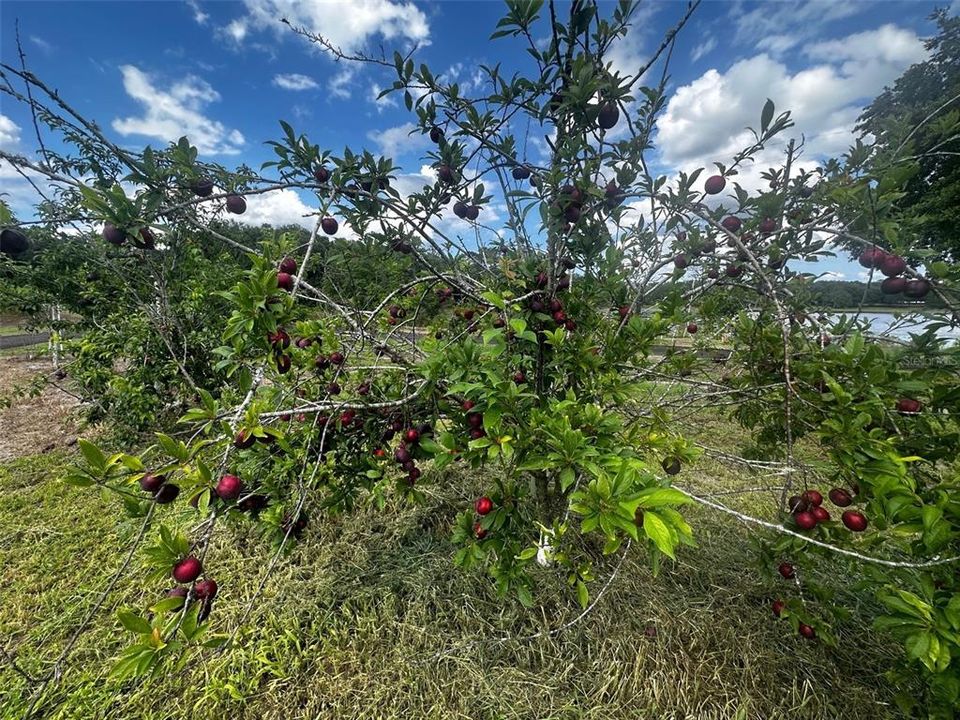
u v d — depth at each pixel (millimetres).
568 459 1285
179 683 2066
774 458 2316
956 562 1215
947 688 1169
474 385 1480
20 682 2055
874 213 1401
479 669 2158
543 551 1495
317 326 2006
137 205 1418
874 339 1757
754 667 2121
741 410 2430
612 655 2203
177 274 4164
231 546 2996
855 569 1527
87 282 4508
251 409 1279
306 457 1856
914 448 1459
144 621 1014
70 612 2451
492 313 2094
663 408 2359
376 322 2658
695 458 1620
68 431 5355
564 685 2102
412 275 2871
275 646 2238
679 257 1974
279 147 1918
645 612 2420
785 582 2496
